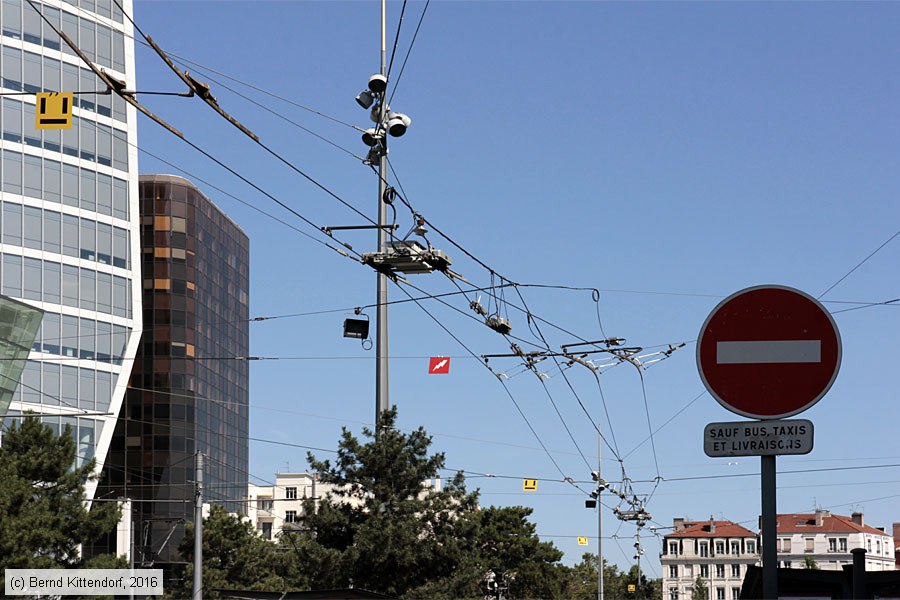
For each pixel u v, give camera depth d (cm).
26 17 7306
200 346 10212
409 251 2036
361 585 3133
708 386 603
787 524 13988
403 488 3266
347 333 2650
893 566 14112
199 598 3441
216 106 1312
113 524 3406
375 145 2092
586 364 2720
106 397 7462
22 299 7106
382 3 2517
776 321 602
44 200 7300
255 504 13162
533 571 7331
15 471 3275
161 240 10006
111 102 7700
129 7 7938
